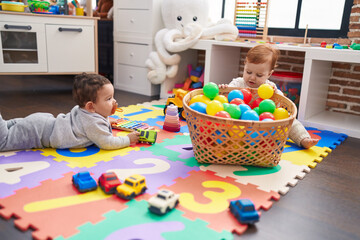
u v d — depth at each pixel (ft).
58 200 2.97
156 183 3.40
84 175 3.20
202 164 3.97
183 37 7.75
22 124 4.11
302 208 3.13
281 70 7.84
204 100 4.30
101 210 2.83
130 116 6.12
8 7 7.25
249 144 3.56
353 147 5.08
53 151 4.19
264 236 2.64
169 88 8.25
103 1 9.79
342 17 6.98
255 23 7.36
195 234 2.56
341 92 7.07
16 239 2.44
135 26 8.27
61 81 9.61
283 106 4.52
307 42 7.39
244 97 4.64
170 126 5.28
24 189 3.15
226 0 8.52
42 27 7.48
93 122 4.18
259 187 3.44
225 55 7.65
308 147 4.75
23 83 9.07
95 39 8.15
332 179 3.84
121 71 8.94
